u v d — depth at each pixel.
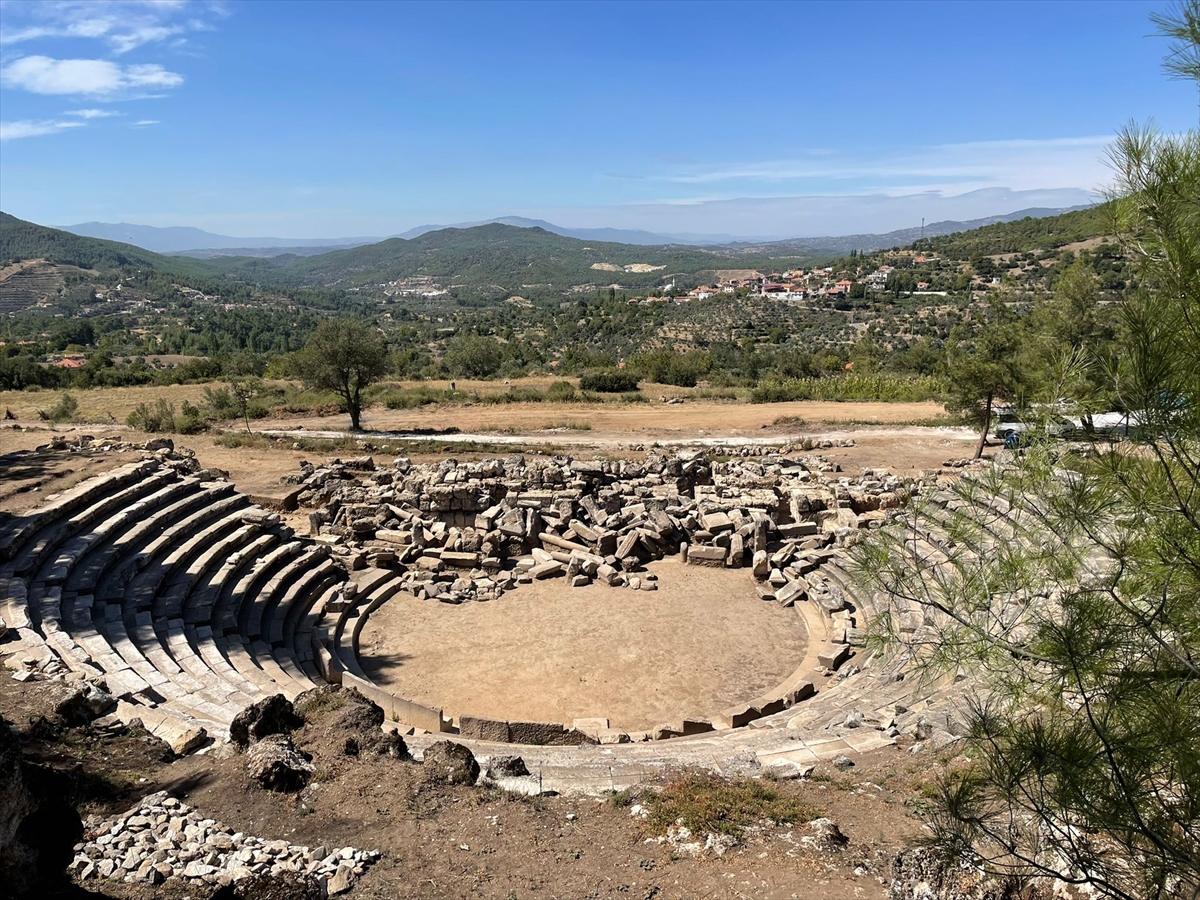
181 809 10.93
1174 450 6.18
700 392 73.38
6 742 7.79
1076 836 7.73
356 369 55.84
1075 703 7.65
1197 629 6.35
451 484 34.16
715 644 23.88
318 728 13.50
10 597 19.16
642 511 32.72
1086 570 7.04
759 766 13.73
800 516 33.06
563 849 10.70
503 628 25.05
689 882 9.90
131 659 18.05
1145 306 6.25
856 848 10.65
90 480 27.06
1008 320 42.06
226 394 65.69
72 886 8.90
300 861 10.04
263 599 24.56
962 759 12.74
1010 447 7.84
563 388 73.75
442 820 11.21
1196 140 6.26
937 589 8.11
